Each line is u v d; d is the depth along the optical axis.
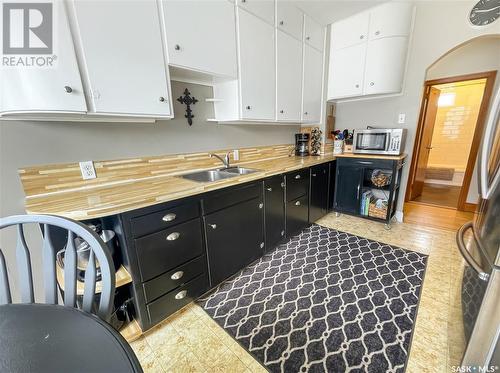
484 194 0.98
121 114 1.28
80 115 1.29
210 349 1.26
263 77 2.07
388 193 2.75
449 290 1.62
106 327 0.60
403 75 2.58
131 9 1.23
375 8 2.41
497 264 0.82
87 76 1.14
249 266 2.02
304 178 2.43
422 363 1.13
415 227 2.70
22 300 0.77
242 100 1.93
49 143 1.30
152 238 1.26
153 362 1.20
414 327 1.33
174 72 1.63
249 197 1.81
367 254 2.14
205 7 1.55
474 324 0.90
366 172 2.90
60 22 1.03
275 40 2.12
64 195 1.31
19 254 0.77
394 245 2.29
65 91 1.07
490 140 0.98
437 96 3.75
